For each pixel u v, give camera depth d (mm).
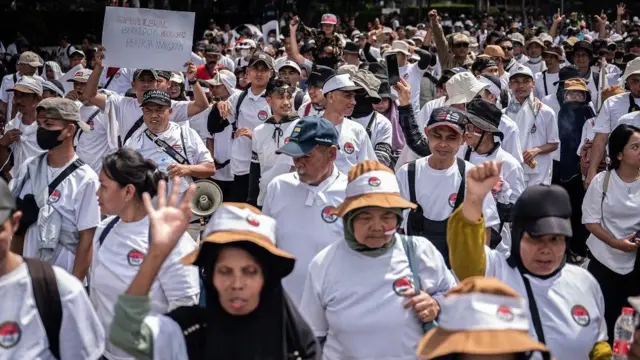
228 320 3883
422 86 13188
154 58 8984
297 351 3926
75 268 5941
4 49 29547
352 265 4570
